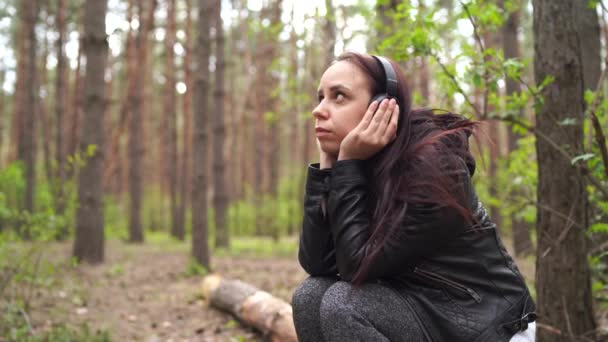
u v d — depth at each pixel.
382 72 1.79
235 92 25.41
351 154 1.73
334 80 1.80
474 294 1.67
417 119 1.76
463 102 3.21
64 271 6.16
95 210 7.77
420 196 1.59
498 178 5.10
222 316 4.71
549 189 2.66
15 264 4.46
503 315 1.66
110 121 18.06
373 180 1.75
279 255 10.36
